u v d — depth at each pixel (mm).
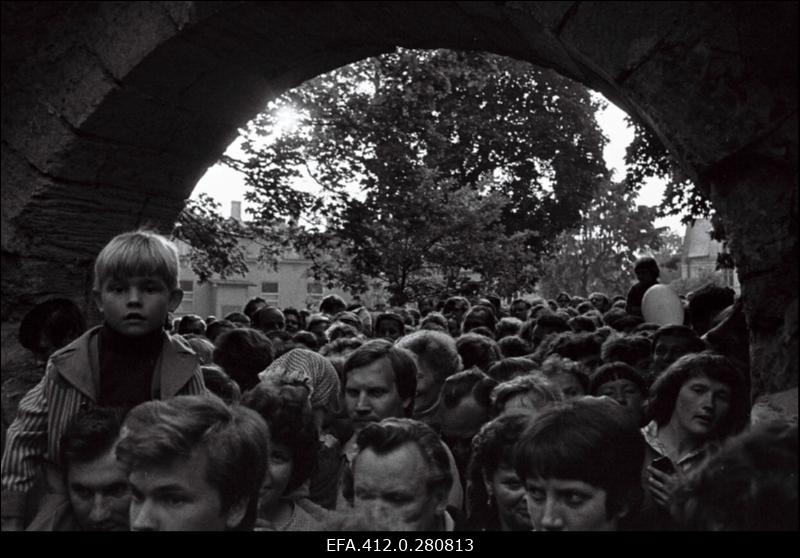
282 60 4312
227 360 4457
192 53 3977
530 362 4281
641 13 3150
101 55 3979
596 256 48188
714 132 3020
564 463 2094
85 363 3006
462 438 3645
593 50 3229
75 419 2738
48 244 4195
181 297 3184
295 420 2828
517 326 8328
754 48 2992
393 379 3553
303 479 2883
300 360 3889
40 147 4098
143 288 2979
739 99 2998
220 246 12852
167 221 4820
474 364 5184
